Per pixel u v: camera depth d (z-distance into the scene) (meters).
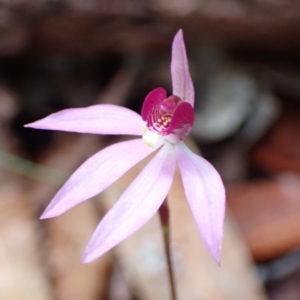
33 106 0.27
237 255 0.21
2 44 0.26
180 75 0.18
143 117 0.18
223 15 0.25
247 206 0.24
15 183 0.24
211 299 0.21
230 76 0.27
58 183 0.24
